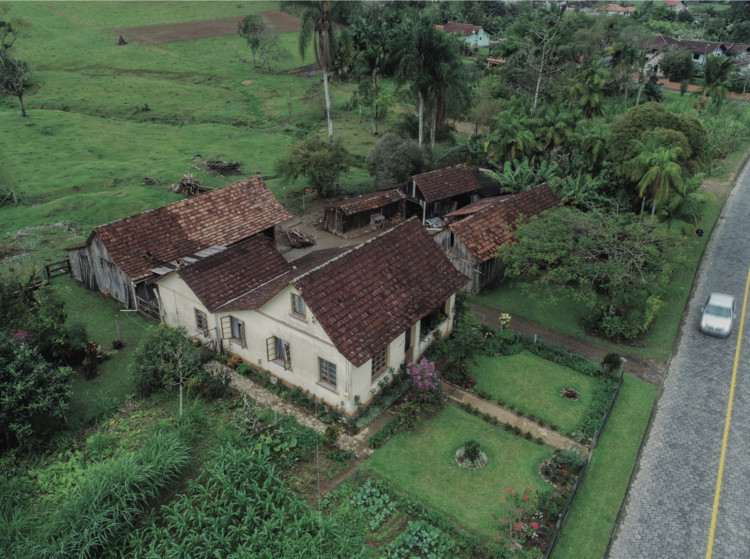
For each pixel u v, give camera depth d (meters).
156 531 18.30
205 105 82.56
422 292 26.72
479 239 35.22
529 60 75.06
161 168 57.06
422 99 54.66
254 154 63.59
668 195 35.72
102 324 31.44
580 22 94.62
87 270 34.94
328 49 54.50
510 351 29.12
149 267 32.41
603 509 20.17
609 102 77.88
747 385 26.83
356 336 23.02
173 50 110.44
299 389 25.27
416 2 125.12
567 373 27.69
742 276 38.00
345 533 18.66
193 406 24.22
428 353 28.64
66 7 133.38
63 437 22.81
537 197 40.59
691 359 29.05
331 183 50.25
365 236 44.56
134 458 20.20
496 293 35.91
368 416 24.20
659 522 19.66
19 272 36.09
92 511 17.95
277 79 95.69
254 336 26.42
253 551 17.75
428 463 21.98
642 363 28.69
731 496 20.62
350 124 76.06
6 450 22.02
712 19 131.38
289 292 23.38
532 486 20.95
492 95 75.81
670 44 95.69
